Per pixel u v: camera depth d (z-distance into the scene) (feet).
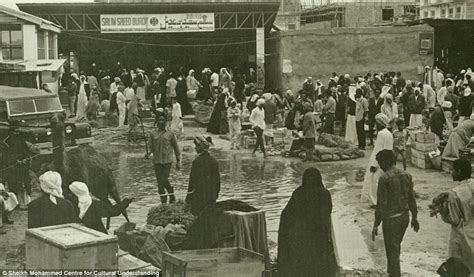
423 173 55.21
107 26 117.70
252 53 143.74
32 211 24.35
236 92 102.68
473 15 157.48
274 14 124.47
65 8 118.01
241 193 47.06
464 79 98.73
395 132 46.34
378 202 26.94
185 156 66.08
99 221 26.81
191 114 101.96
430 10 169.78
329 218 22.35
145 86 110.32
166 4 118.52
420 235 35.17
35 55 90.74
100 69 142.00
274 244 32.60
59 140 36.32
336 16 160.86
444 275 23.48
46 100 47.62
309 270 22.03
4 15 89.35
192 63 144.56
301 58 113.50
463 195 24.63
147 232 28.07
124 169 57.98
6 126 43.29
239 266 22.07
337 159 62.95
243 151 69.77
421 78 114.62
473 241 24.58
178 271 21.70
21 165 41.27
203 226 26.96
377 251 32.12
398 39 113.91
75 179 33.58
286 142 72.84
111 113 98.94
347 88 83.76
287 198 45.27
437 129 61.82
